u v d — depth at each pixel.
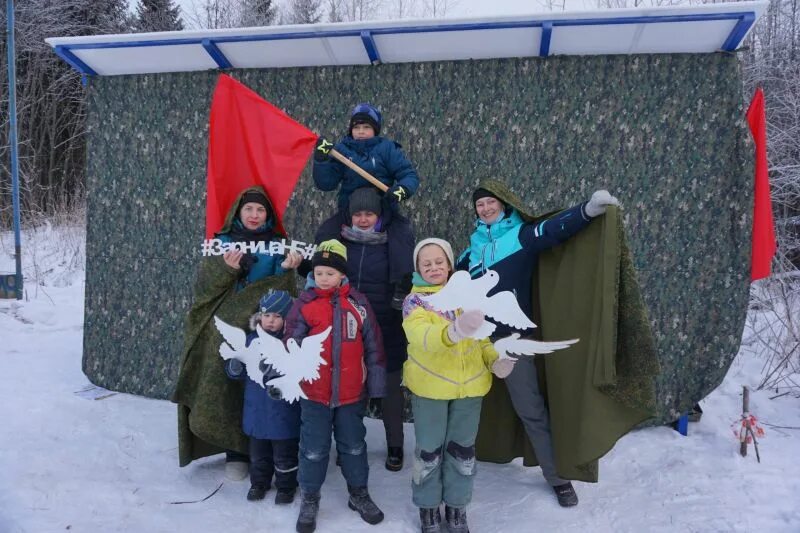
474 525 2.66
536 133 3.71
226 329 2.58
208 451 3.16
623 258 2.65
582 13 3.22
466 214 3.79
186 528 2.55
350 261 3.10
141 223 4.24
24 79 14.73
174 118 4.12
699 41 3.42
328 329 2.41
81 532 2.45
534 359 3.07
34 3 14.14
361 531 2.56
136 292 4.28
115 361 4.34
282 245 2.98
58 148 15.80
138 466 3.17
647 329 2.60
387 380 3.16
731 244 3.56
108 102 4.20
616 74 3.61
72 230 10.74
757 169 3.49
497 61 3.72
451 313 2.50
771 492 2.83
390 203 3.16
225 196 3.15
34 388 4.29
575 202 3.70
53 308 6.88
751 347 5.03
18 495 2.68
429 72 3.79
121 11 18.44
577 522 2.67
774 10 7.45
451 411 2.54
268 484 2.89
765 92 7.18
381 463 3.32
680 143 3.58
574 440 2.78
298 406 2.76
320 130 3.93
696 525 2.58
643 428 3.73
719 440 3.47
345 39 3.58
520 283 2.93
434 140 3.81
